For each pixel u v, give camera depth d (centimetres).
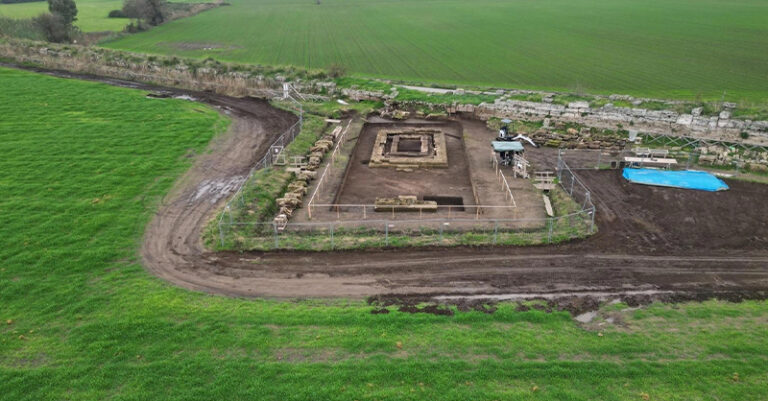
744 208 3244
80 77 6725
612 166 3972
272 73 6644
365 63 7931
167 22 13125
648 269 2591
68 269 2566
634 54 7806
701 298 2336
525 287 2436
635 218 3158
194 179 3794
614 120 4572
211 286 2462
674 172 3784
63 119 4997
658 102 4644
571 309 2252
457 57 8112
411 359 1927
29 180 3619
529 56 7975
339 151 4466
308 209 3275
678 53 7719
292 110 5553
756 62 6962
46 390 1795
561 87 6069
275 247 2812
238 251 2800
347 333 2077
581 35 9550
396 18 12862
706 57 7388
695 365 1884
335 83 6231
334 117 5409
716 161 3919
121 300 2312
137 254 2758
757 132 3988
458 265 2639
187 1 18575
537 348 1980
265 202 3425
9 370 1886
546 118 4859
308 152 4397
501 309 2230
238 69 6819
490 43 9169
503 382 1816
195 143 4516
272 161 4172
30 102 5488
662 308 2255
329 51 9038
